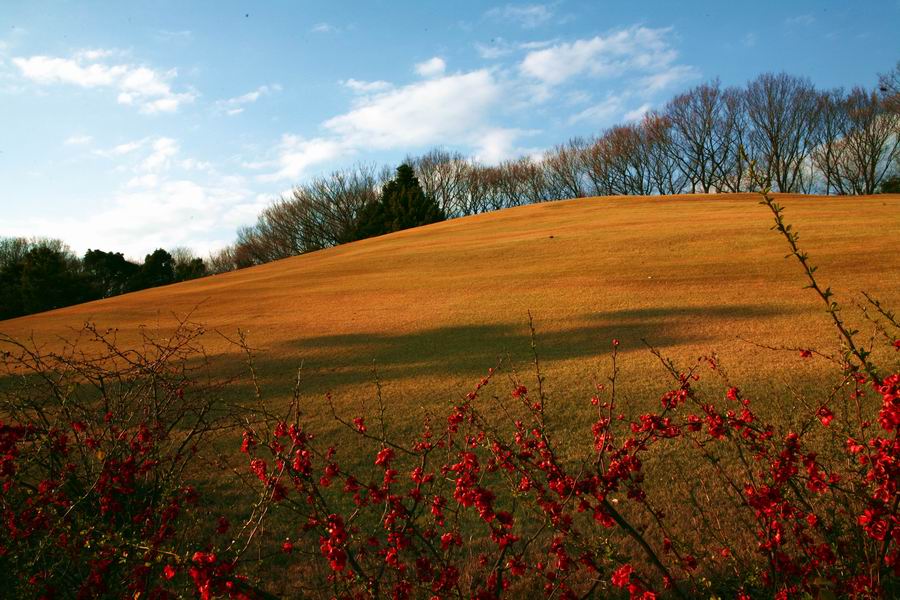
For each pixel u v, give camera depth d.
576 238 31.69
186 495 4.73
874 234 23.45
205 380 13.21
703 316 15.38
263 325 20.17
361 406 10.48
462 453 4.06
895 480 2.81
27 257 57.72
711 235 27.38
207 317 22.67
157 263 73.25
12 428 4.10
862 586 2.98
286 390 12.02
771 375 9.95
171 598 3.60
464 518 5.74
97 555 3.47
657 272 21.88
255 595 2.85
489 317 18.02
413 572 4.45
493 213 57.38
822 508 4.36
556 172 94.50
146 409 5.45
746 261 21.70
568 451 7.30
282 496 3.55
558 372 11.58
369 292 24.84
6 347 19.03
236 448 8.28
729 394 3.98
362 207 81.62
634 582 3.27
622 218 39.16
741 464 6.52
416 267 30.02
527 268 26.03
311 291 26.53
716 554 4.70
